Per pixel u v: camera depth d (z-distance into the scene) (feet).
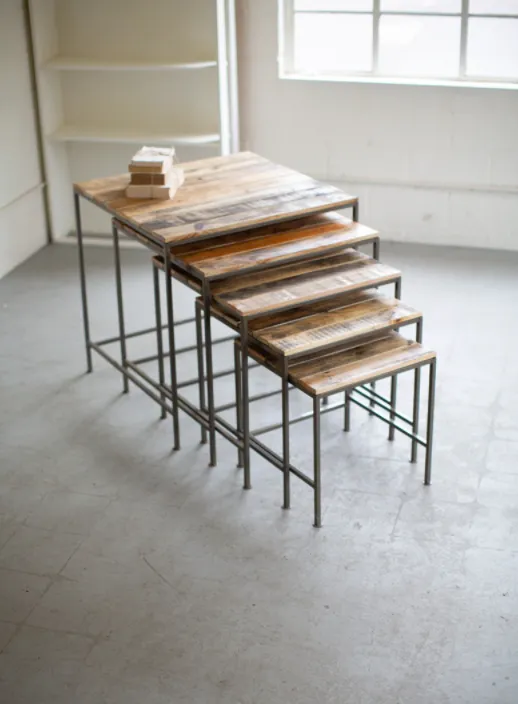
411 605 8.71
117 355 12.59
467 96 14.49
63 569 9.20
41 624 8.61
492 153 14.70
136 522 9.78
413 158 15.02
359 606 8.71
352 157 15.25
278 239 10.42
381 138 15.03
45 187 15.58
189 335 13.03
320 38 14.96
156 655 8.27
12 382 12.05
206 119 15.24
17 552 9.41
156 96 15.26
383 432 11.00
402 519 9.71
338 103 14.97
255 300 9.68
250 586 8.95
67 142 15.80
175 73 15.03
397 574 9.05
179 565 9.22
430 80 14.73
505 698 7.82
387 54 14.85
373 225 15.57
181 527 9.70
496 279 14.21
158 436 11.07
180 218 10.28
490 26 14.34
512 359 12.23
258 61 14.96
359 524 9.66
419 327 10.11
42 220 15.65
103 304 13.84
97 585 9.01
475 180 14.92
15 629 8.56
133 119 15.51
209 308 9.87
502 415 11.20
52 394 11.82
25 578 9.11
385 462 10.53
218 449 10.83
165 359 12.48
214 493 10.15
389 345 9.96
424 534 9.51
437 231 15.35
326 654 8.23
